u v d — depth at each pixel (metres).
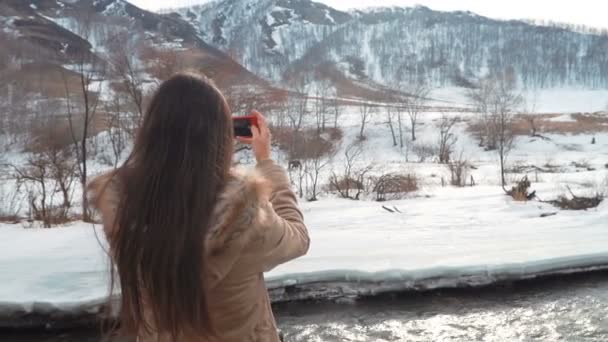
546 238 8.55
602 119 52.94
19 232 9.62
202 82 1.36
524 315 6.08
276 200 1.51
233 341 1.32
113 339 1.44
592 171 24.83
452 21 154.12
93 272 6.54
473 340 5.49
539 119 51.59
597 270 7.25
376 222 10.85
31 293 5.82
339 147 34.97
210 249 1.22
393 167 26.11
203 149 1.27
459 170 20.61
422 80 99.31
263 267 1.33
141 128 1.33
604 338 5.45
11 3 91.50
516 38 137.00
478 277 6.79
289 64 114.88
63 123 22.59
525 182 14.05
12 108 23.69
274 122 29.72
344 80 107.75
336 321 5.97
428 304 6.41
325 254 7.48
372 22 156.50
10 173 18.78
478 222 10.56
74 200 14.66
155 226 1.20
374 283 6.52
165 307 1.21
